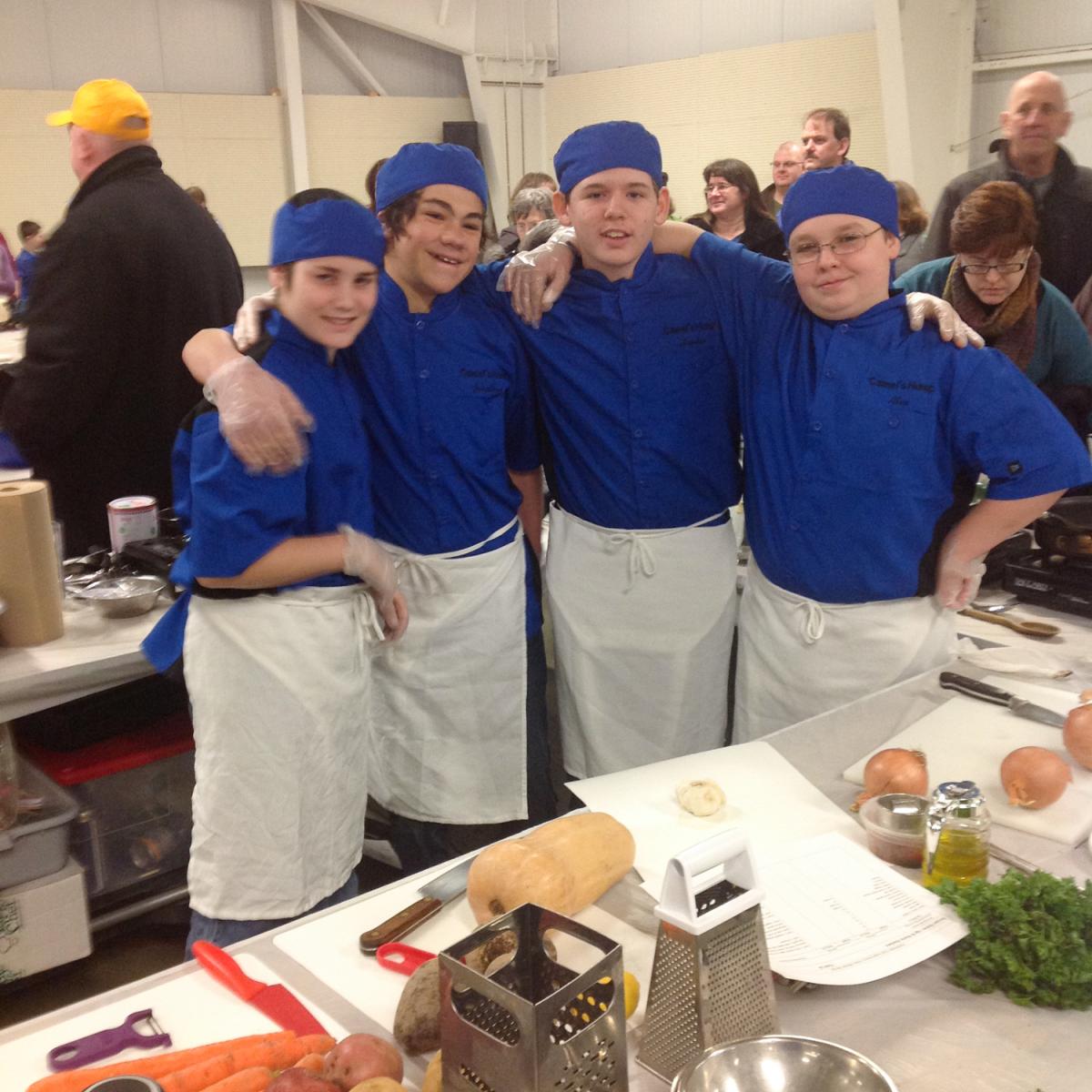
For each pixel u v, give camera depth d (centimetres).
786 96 848
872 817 131
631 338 205
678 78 919
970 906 111
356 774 188
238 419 155
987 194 237
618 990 88
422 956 114
